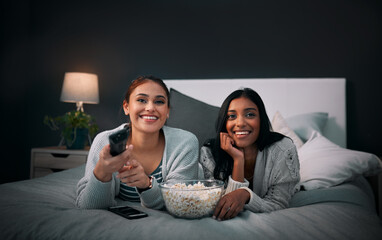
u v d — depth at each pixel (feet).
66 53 10.66
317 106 8.29
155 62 9.89
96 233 2.41
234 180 3.58
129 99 3.66
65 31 10.68
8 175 10.59
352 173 5.15
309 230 2.64
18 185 4.16
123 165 2.98
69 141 8.79
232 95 3.81
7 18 10.28
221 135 3.66
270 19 9.12
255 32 9.20
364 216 3.39
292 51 8.98
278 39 9.06
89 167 3.56
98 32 10.40
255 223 2.73
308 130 7.56
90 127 9.28
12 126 10.58
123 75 10.15
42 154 8.76
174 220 2.78
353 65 8.67
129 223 2.62
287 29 9.02
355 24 8.69
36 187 4.13
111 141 2.72
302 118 7.88
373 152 8.54
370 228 3.01
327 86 8.30
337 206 3.61
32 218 2.68
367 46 8.61
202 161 4.14
